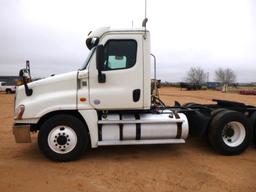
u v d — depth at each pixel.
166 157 6.77
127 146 7.76
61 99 6.27
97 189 4.98
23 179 5.44
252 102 26.88
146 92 6.41
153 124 6.54
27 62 6.70
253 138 7.44
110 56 6.35
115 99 6.34
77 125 6.29
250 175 5.58
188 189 4.95
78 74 6.32
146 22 6.50
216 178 5.42
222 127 6.77
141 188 5.00
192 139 8.45
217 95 38.28
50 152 6.31
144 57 6.39
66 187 5.07
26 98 6.38
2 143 8.23
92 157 6.78
